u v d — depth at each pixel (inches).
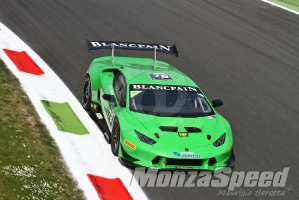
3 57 1561.3
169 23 2155.5
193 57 1834.4
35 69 1546.5
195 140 1055.6
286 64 1863.9
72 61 1678.2
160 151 1018.1
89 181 973.8
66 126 1211.2
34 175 948.0
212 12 2356.1
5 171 935.0
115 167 1053.8
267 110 1480.1
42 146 1075.3
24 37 1803.6
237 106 1488.7
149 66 1314.0
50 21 2004.2
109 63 1350.9
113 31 1991.9
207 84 1621.6
